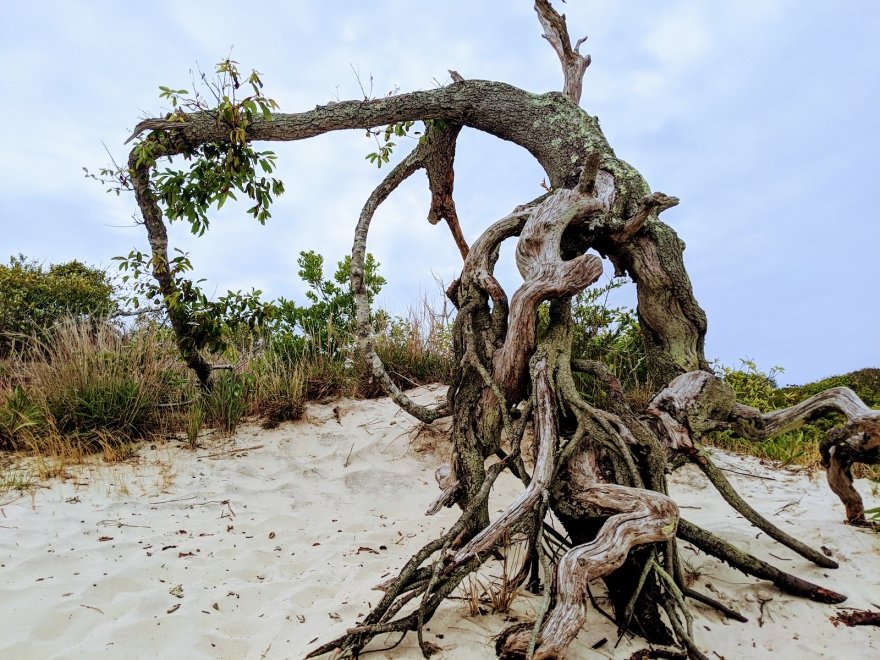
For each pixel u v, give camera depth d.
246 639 2.91
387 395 6.96
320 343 7.56
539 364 3.63
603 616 3.11
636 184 4.44
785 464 5.78
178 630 2.91
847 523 4.25
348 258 8.52
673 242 4.41
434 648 2.73
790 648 2.94
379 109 5.05
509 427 3.65
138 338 6.47
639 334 6.84
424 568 3.00
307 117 5.06
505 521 2.94
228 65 4.70
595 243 4.52
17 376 6.30
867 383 8.12
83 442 5.36
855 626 3.12
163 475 4.96
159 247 5.83
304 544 4.14
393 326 7.71
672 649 2.80
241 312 6.38
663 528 2.80
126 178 5.59
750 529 4.27
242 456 5.55
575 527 3.21
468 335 4.02
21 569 3.39
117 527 4.07
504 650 2.58
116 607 3.09
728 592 3.44
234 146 5.10
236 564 3.69
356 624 2.95
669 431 3.84
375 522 4.63
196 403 6.14
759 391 7.04
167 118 5.09
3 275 9.30
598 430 3.36
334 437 6.03
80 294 9.56
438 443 5.91
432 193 6.11
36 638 2.78
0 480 4.61
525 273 3.91
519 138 5.13
